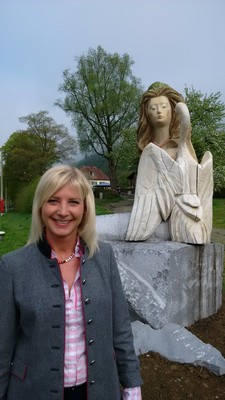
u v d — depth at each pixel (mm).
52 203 1503
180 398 2621
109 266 1635
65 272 1531
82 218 1585
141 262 3629
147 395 2631
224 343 3506
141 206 4109
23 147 33094
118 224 4453
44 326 1410
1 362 1451
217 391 2707
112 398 1513
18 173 31094
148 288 3525
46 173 1529
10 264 1476
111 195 31859
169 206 4027
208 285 4086
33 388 1409
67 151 36562
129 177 42812
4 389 1472
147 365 2980
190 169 4008
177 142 4246
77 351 1471
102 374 1486
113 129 31859
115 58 30391
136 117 31500
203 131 20984
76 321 1476
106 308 1517
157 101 4227
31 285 1443
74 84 31125
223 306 4438
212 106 21438
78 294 1505
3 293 1446
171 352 3104
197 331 3736
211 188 4156
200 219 3916
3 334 1440
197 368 2973
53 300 1431
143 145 4461
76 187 1517
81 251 1571
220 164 21312
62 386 1417
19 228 14102
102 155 33000
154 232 4105
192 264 3844
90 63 30609
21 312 1435
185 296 3750
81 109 31406
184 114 3971
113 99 30297
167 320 3438
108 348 1516
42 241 1535
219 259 4281
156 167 4105
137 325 3447
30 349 1421
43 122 35594
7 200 30484
